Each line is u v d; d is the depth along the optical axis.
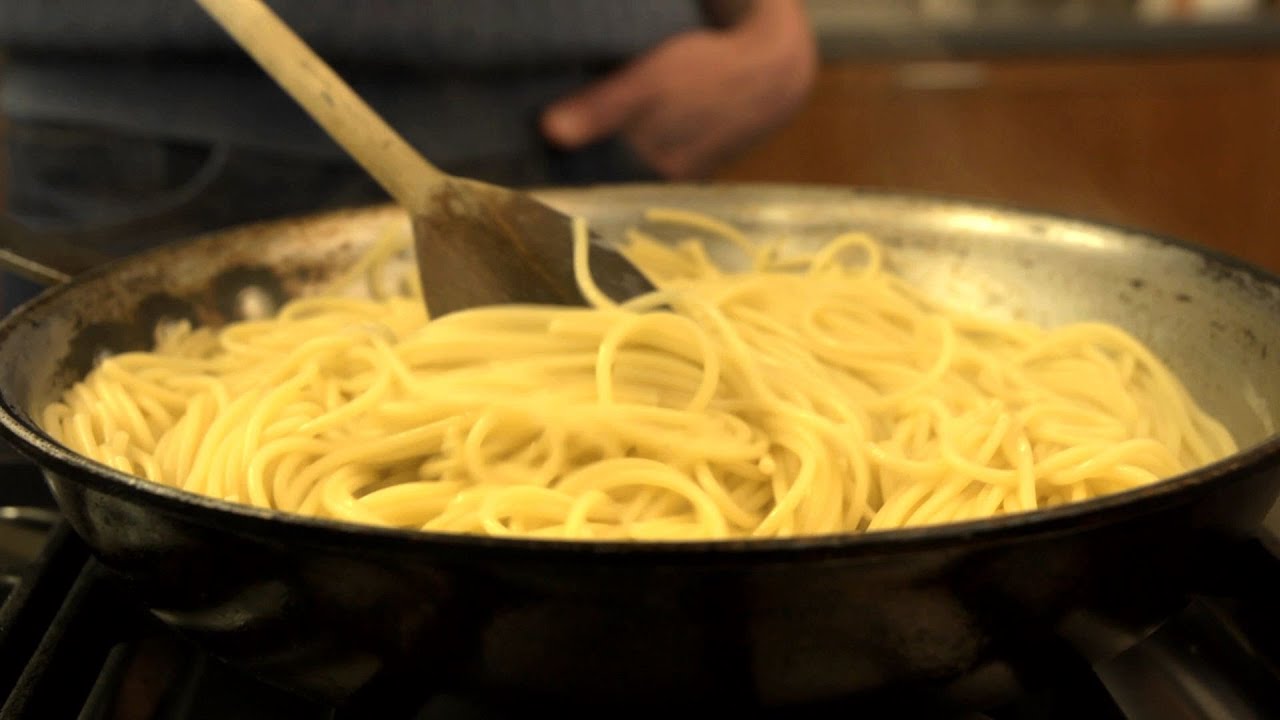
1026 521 0.48
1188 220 1.35
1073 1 1.42
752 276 0.68
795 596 0.48
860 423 0.60
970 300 0.68
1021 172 1.31
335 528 0.47
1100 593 0.50
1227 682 0.54
